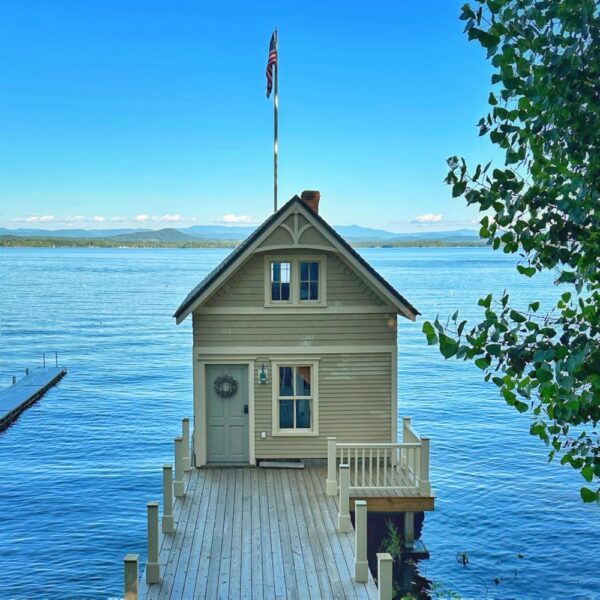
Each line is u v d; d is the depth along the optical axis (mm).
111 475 29500
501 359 6172
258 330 18125
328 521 14750
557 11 5641
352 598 11539
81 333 77375
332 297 18141
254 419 18297
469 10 6215
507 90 6156
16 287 144250
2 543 22297
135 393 46750
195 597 11539
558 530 23219
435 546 21844
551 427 6406
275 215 17312
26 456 32250
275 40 21984
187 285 152875
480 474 29203
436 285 134500
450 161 6590
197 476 17594
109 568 20594
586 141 5723
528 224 6414
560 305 6688
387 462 18438
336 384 18312
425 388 48562
